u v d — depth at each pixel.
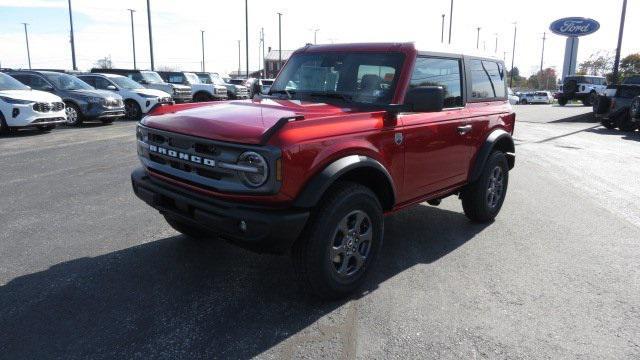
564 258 4.81
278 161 3.17
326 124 3.50
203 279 4.14
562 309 3.76
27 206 6.16
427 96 3.81
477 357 3.12
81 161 9.23
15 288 3.90
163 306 3.67
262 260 4.56
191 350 3.11
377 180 3.99
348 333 3.35
